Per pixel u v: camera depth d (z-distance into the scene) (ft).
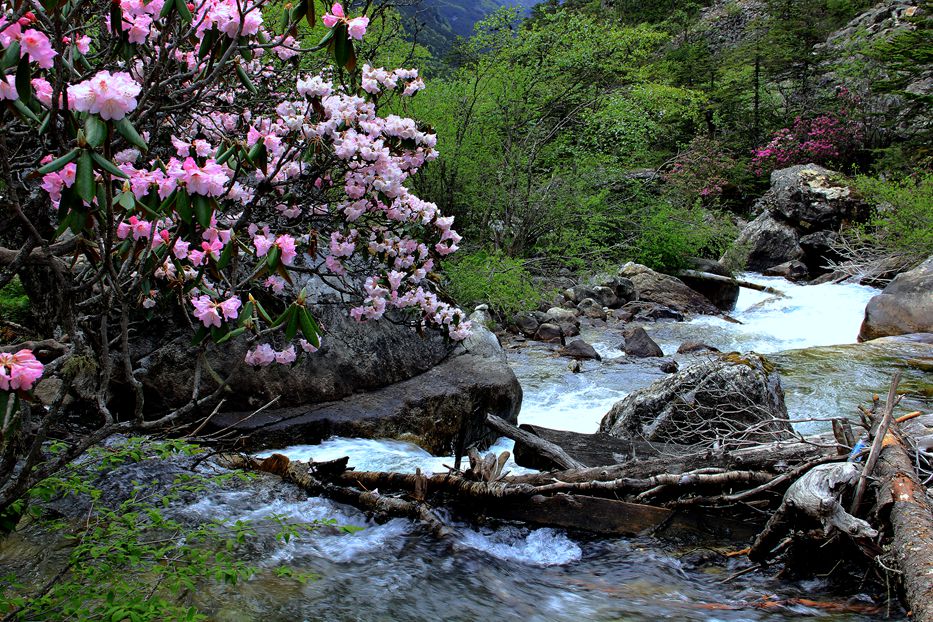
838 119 82.53
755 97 97.71
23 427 8.46
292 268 13.69
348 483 12.53
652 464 12.71
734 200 83.46
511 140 44.83
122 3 7.88
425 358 18.69
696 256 56.18
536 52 46.32
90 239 7.43
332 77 15.79
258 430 14.65
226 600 8.78
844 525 9.55
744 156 91.50
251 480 12.32
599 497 12.47
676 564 10.95
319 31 26.73
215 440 12.71
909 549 8.70
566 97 48.06
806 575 10.52
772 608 9.55
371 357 17.43
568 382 25.95
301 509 11.66
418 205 13.60
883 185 55.77
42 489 9.46
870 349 28.25
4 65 5.79
